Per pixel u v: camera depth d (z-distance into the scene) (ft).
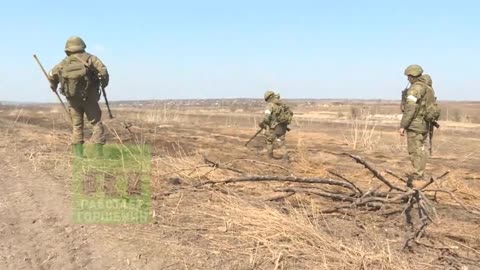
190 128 54.90
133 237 14.37
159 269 12.29
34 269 12.18
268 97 32.27
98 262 12.67
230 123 71.51
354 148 39.86
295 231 14.06
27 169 22.99
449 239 15.57
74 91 24.61
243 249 13.57
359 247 13.70
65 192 18.98
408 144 24.63
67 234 14.56
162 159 22.82
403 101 24.63
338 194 18.90
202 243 13.98
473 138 49.70
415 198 17.37
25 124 50.62
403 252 14.02
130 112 65.21
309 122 77.15
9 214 16.24
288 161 29.99
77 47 25.04
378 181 24.22
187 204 17.58
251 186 20.79
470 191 21.81
